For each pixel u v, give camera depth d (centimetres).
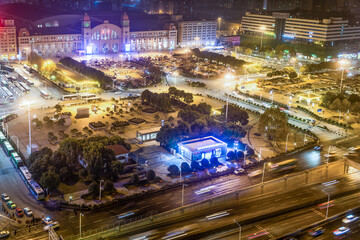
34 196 18762
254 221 17025
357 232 16350
